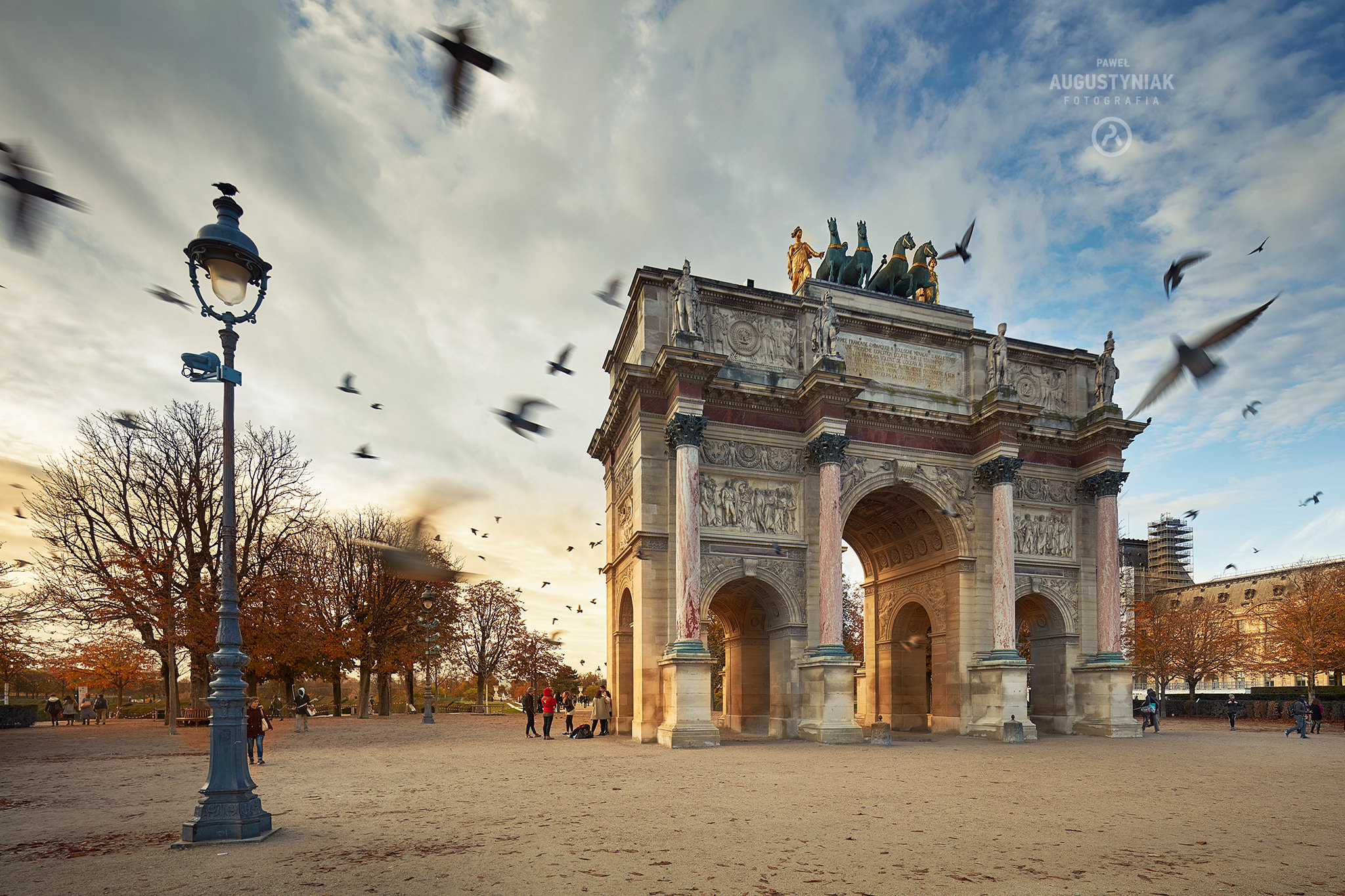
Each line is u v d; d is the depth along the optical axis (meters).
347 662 82.62
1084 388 59.09
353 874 13.90
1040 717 56.56
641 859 15.02
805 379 49.31
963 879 13.71
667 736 41.69
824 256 59.34
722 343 50.62
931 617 55.81
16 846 16.59
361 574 76.00
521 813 20.11
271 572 60.94
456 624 97.75
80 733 56.56
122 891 12.97
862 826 18.36
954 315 58.03
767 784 25.80
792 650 47.56
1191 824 18.86
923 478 52.72
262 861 14.99
